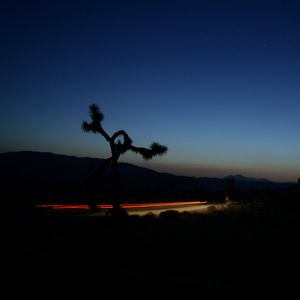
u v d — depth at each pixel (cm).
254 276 938
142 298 672
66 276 780
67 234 1462
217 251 1270
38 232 1470
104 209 3050
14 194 3850
